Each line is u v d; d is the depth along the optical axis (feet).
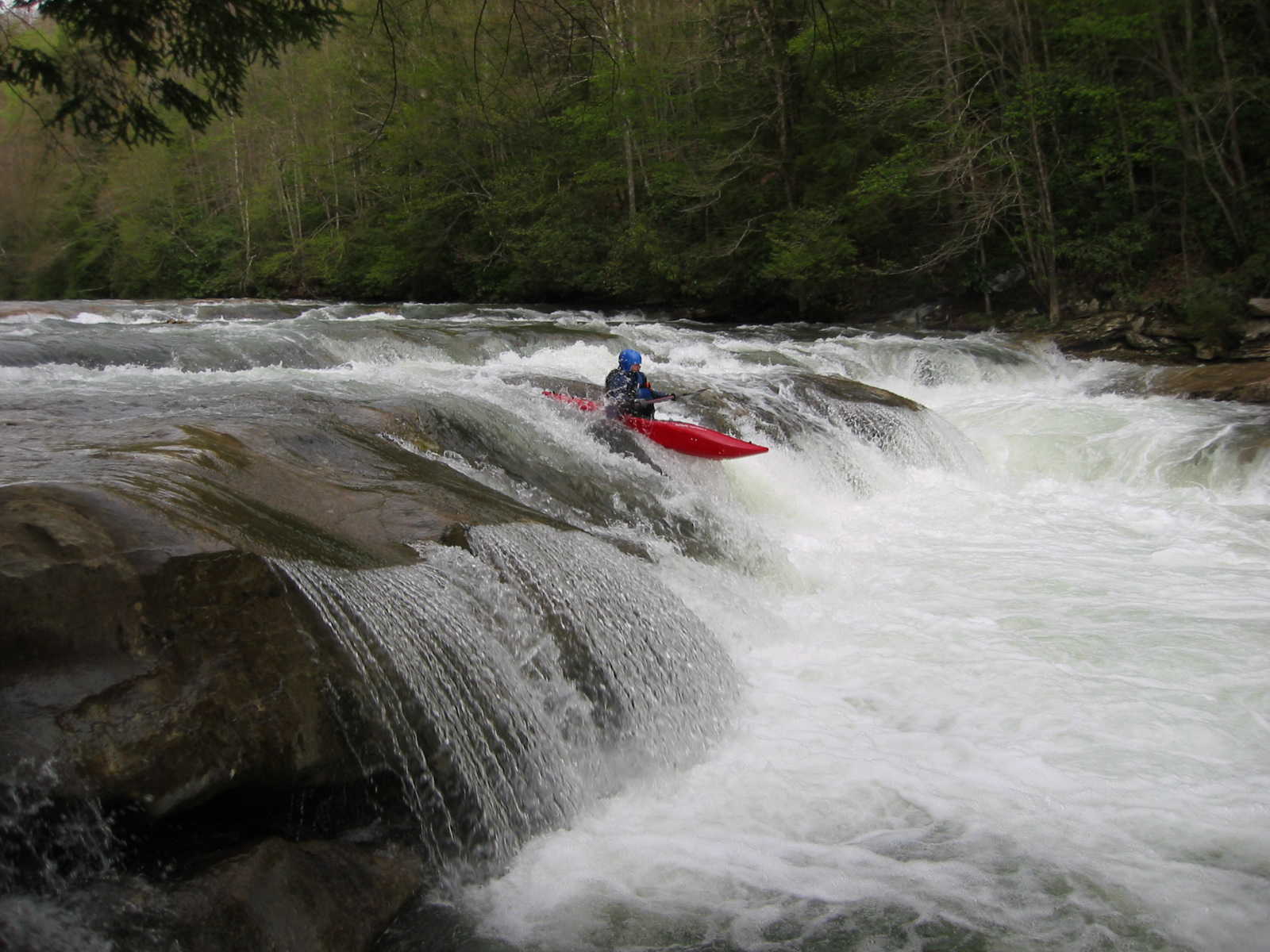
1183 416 40.11
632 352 30.68
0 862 9.49
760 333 65.72
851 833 13.92
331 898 11.19
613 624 17.02
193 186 130.11
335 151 101.19
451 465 22.61
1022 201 63.67
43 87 27.12
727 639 20.17
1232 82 56.65
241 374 31.40
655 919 12.10
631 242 80.64
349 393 26.22
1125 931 11.76
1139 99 62.39
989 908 12.23
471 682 14.10
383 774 12.48
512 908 12.30
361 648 12.86
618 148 83.92
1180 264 62.18
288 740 11.50
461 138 86.89
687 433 29.30
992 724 16.98
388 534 16.37
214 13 24.53
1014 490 35.55
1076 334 58.54
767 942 11.66
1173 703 17.54
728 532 25.93
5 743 9.74
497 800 13.57
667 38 77.87
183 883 10.32
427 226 97.45
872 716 17.48
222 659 11.53
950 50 65.67
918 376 50.11
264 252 121.60
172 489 14.48
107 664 10.89
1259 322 50.67
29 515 11.71
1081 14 60.34
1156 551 27.12
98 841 10.10
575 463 26.17
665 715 16.55
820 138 74.74
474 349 44.52
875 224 70.79
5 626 10.48
